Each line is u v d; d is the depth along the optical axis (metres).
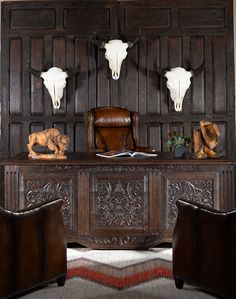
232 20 5.75
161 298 2.74
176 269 2.87
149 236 3.71
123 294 2.81
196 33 5.77
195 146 3.84
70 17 5.79
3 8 5.79
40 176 3.71
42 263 2.75
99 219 3.72
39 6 5.80
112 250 3.73
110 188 3.71
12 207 3.72
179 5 5.77
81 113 5.84
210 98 5.80
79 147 5.83
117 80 5.80
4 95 5.85
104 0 5.78
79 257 3.55
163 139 5.81
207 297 2.74
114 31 5.79
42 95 5.85
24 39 5.81
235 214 2.45
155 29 5.79
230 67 5.78
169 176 3.71
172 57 5.80
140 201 3.72
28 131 5.86
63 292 2.84
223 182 3.67
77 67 5.61
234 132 5.80
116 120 4.92
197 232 2.69
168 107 5.81
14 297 2.73
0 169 5.80
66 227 3.73
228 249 2.49
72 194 3.72
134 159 3.73
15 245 2.58
